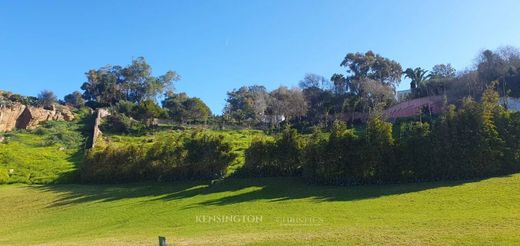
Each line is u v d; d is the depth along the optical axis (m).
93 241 21.27
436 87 80.19
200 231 22.61
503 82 67.00
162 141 44.94
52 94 95.50
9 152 56.09
